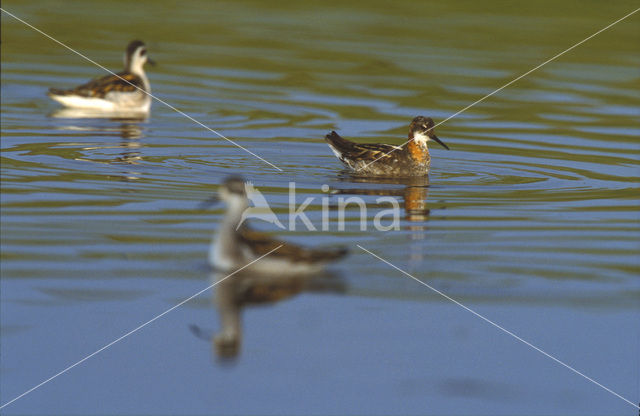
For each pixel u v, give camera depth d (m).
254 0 43.00
